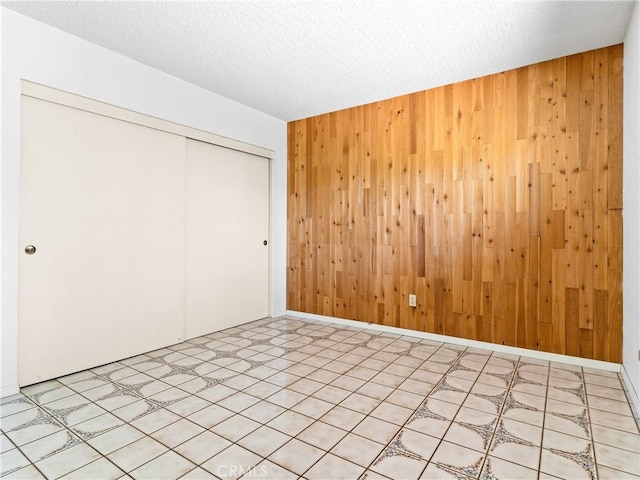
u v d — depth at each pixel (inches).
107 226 109.7
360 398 88.0
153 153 121.7
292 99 148.4
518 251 120.1
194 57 113.1
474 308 128.2
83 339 104.7
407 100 142.6
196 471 61.2
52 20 93.1
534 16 91.3
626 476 59.9
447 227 133.5
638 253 83.5
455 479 59.2
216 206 146.5
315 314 169.6
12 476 59.7
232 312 154.5
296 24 95.3
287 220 178.1
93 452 66.3
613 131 105.5
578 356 110.7
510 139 121.3
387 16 91.7
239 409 82.5
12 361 89.8
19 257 91.4
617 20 93.0
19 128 90.2
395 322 145.9
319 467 62.3
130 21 93.7
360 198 155.1
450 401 86.4
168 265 127.3
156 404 84.7
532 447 68.0
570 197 111.8
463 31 98.3
